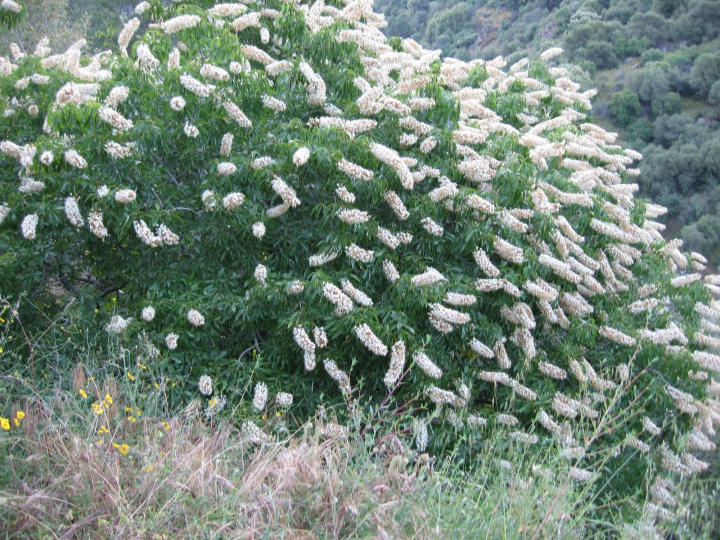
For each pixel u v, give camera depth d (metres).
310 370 5.32
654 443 6.44
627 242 7.68
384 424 5.11
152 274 5.78
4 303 5.23
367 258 5.49
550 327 6.62
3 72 6.16
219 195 5.53
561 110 9.62
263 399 5.01
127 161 5.65
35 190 5.57
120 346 5.03
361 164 5.70
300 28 6.68
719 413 6.94
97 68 6.90
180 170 6.26
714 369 6.65
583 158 8.55
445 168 6.10
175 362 5.28
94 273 6.34
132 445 3.89
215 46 6.14
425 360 5.12
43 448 3.63
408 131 6.30
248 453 4.36
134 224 5.36
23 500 3.19
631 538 3.77
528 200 6.33
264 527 3.28
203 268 5.86
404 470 3.92
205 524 3.12
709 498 4.32
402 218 5.78
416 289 5.40
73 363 5.06
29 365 4.76
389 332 5.20
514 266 6.16
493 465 4.74
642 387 6.47
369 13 8.41
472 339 5.73
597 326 6.60
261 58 6.47
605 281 7.37
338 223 5.59
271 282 5.46
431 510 3.62
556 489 4.14
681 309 7.52
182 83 5.65
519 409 5.75
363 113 6.12
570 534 3.74
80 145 5.57
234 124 5.96
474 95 7.34
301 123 5.93
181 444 3.94
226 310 5.48
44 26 15.95
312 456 3.84
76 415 3.93
